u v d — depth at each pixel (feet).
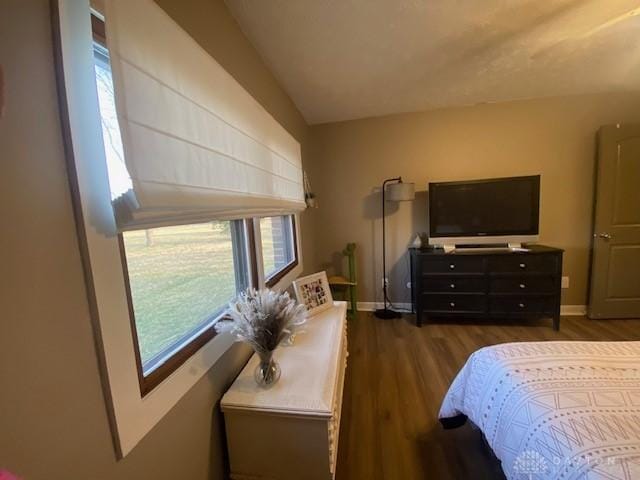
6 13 1.60
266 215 5.41
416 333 9.15
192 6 3.60
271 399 3.50
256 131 4.80
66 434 1.82
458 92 8.74
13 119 1.61
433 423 5.32
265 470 3.56
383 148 10.73
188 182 2.85
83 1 1.96
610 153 9.05
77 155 1.93
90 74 2.01
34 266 1.68
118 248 2.22
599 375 3.43
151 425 2.47
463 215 9.64
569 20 5.32
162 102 2.52
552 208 9.87
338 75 7.16
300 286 6.35
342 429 5.23
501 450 3.37
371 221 11.15
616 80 8.19
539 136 9.70
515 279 8.96
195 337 3.44
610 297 9.52
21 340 1.60
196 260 3.85
